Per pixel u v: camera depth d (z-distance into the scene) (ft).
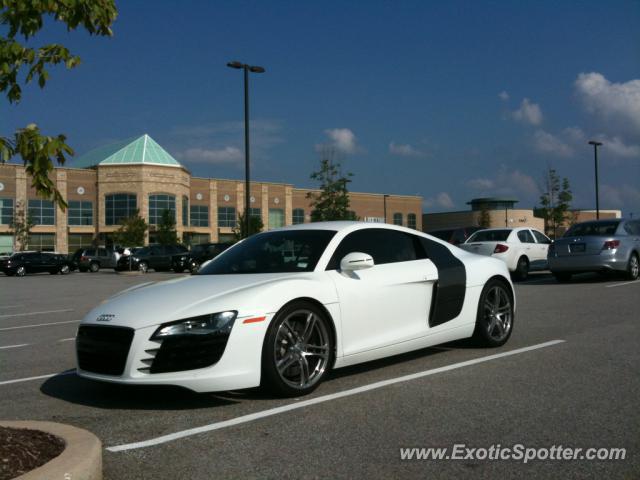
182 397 16.24
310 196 107.76
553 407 14.55
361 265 17.10
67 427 11.71
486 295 21.95
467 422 13.56
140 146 237.04
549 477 10.65
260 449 12.14
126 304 15.97
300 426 13.50
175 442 12.69
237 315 14.96
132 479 10.85
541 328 26.48
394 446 12.16
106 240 226.38
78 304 47.50
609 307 33.19
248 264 18.52
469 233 63.77
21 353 24.45
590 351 21.11
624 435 12.58
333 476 10.76
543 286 48.37
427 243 20.95
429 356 21.01
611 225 50.26
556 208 141.49
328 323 16.78
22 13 11.71
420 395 15.81
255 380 15.05
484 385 16.71
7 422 12.13
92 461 10.09
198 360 14.62
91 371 15.72
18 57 11.64
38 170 11.27
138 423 14.08
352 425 13.50
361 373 18.60
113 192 224.53
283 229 20.45
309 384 16.15
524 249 55.72
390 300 18.48
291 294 15.89
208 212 256.11
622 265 48.44
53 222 217.56
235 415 14.46
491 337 22.04
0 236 205.26
